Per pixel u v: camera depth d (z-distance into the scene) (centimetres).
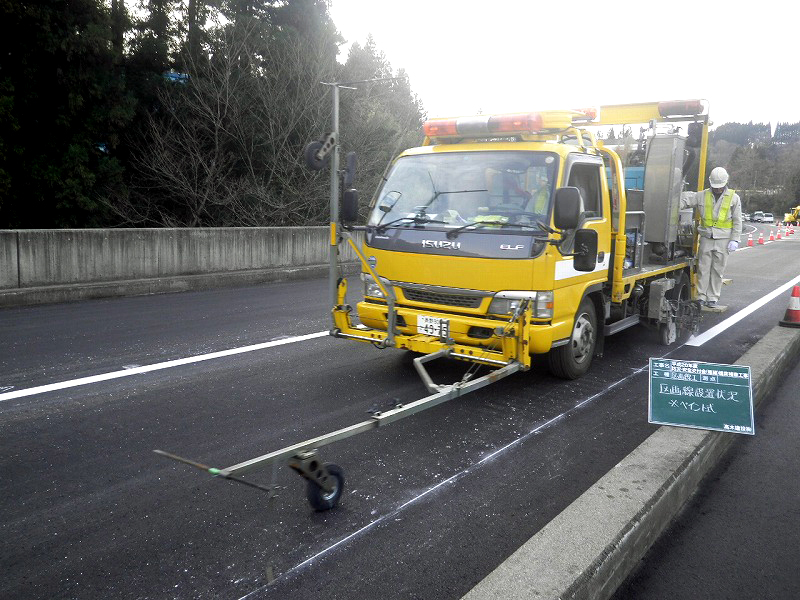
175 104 2177
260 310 1038
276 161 2291
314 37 2469
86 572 325
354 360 734
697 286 1052
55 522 372
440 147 655
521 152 608
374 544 354
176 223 2247
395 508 395
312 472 370
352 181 619
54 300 1060
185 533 363
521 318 540
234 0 2347
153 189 2264
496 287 572
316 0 2553
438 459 470
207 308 1043
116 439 492
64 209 1836
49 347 758
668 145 826
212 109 2217
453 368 708
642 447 456
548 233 560
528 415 568
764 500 430
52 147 1812
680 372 534
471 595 287
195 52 2227
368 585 317
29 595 306
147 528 367
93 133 1881
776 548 371
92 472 436
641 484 393
